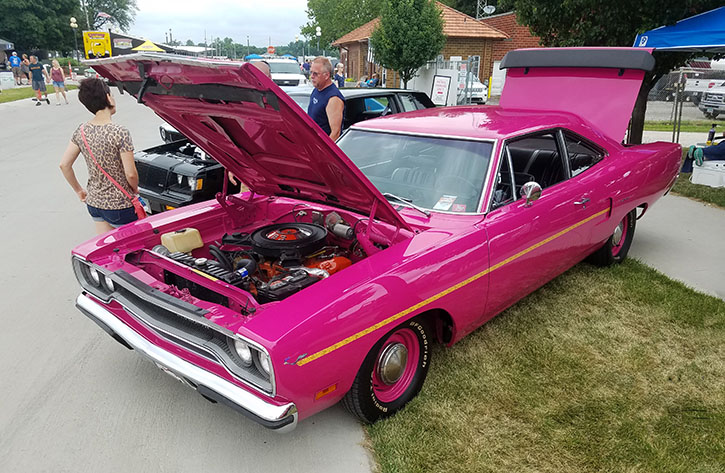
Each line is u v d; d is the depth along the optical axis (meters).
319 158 2.93
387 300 2.70
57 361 3.67
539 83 5.70
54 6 60.62
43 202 7.38
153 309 2.83
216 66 2.26
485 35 24.06
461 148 3.71
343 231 3.38
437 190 3.60
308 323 2.38
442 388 3.30
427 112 4.55
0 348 3.81
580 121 4.59
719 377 3.49
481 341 3.85
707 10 8.04
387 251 2.97
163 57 2.44
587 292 4.64
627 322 4.16
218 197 3.84
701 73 21.53
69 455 2.79
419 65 18.70
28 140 12.54
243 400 2.39
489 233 3.29
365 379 2.76
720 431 2.99
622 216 4.74
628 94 5.17
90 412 3.14
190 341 2.55
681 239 6.14
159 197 5.87
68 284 4.85
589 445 2.86
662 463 2.75
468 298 3.23
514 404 3.17
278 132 2.85
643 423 3.04
